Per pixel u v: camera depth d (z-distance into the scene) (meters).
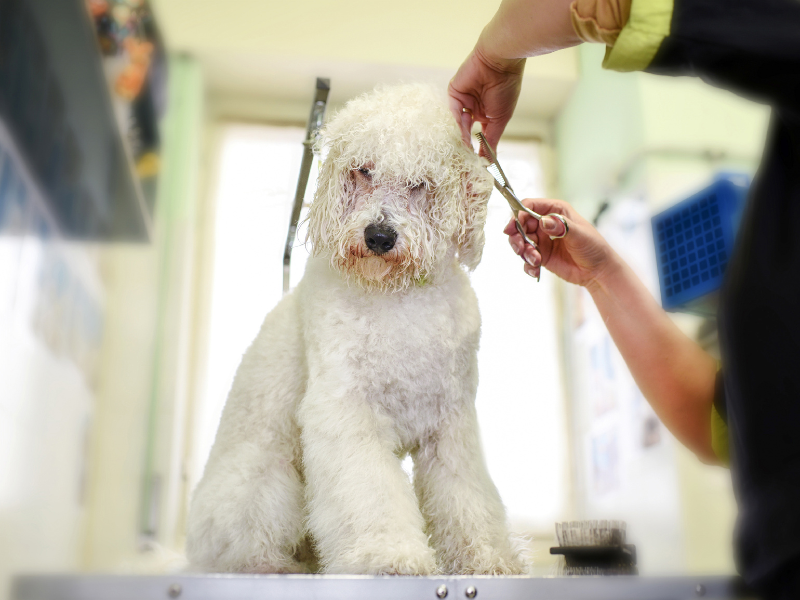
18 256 1.36
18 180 1.33
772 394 0.51
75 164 1.65
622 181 2.59
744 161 2.50
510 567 0.95
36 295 1.48
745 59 0.45
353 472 0.92
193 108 2.57
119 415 2.19
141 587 0.68
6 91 1.24
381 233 0.99
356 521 0.89
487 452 2.67
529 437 2.71
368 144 1.04
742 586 0.73
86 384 1.91
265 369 1.13
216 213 2.68
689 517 2.13
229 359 2.55
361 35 2.59
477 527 0.97
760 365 0.52
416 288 1.04
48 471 1.60
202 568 1.01
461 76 0.96
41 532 1.55
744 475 0.53
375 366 1.00
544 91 2.90
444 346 1.02
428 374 1.01
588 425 2.65
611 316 1.05
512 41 0.71
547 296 2.83
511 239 1.14
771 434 0.51
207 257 2.64
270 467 1.07
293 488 1.07
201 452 2.45
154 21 2.36
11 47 1.25
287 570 1.01
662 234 1.68
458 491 1.00
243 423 1.12
